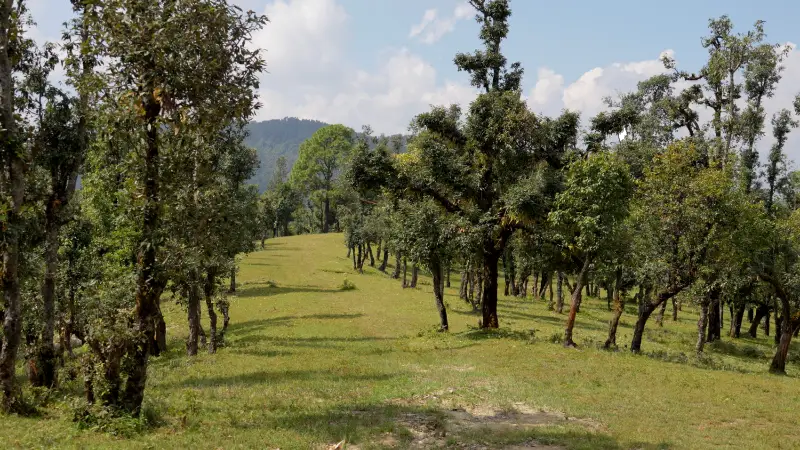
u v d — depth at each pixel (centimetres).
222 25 1230
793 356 3781
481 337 2834
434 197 3116
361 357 2377
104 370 1202
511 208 2698
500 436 1196
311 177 11369
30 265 1633
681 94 4528
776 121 5534
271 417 1303
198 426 1202
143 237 1237
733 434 1260
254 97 1320
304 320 3812
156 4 1195
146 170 1230
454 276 7731
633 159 3631
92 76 1212
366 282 6128
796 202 4700
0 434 1080
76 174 1750
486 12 3006
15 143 1301
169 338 3475
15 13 1402
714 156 3781
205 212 1348
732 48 3794
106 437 1086
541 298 6072
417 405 1485
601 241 2445
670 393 1703
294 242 9962
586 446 1114
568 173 2625
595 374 1961
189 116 1259
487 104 2850
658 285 2653
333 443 1116
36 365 1669
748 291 4475
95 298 1288
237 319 3969
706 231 2559
